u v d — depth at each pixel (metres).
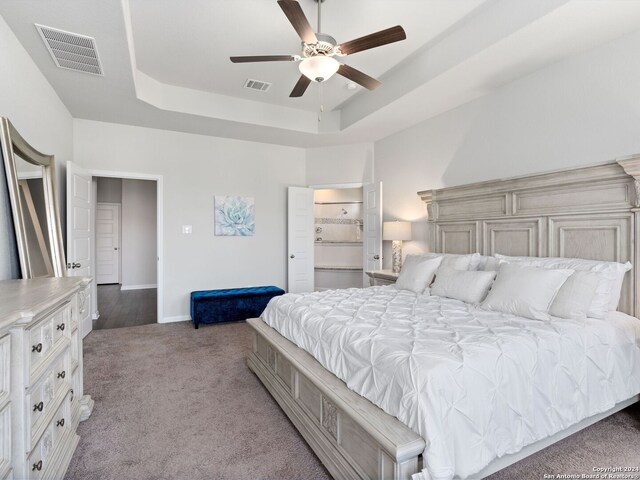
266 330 2.85
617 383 2.05
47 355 1.48
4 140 2.14
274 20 2.82
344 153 5.61
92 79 3.24
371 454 1.45
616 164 2.40
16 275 2.24
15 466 1.15
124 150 4.57
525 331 1.92
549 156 3.00
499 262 2.94
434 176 4.25
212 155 5.13
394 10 2.70
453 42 3.01
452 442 1.38
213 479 1.73
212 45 3.19
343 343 1.94
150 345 3.84
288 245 5.61
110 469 1.80
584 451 1.91
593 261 2.47
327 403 1.81
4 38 2.34
